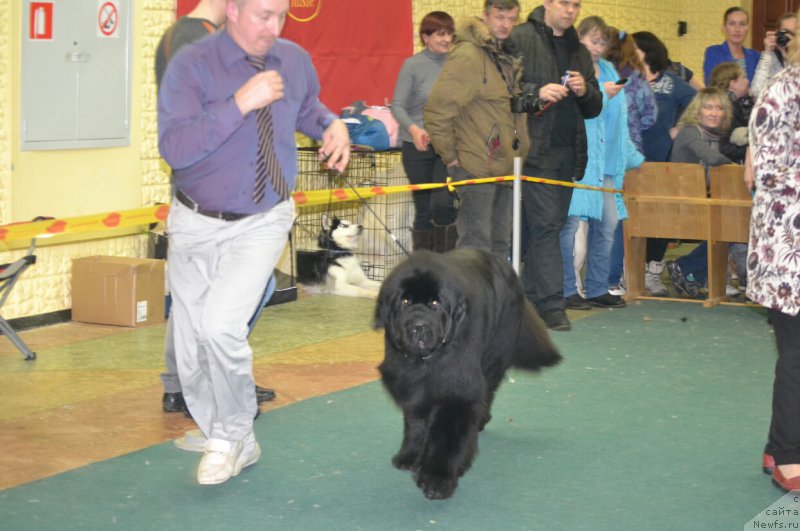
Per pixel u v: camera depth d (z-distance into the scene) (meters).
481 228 7.01
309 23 8.72
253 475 4.41
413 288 3.97
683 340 7.05
